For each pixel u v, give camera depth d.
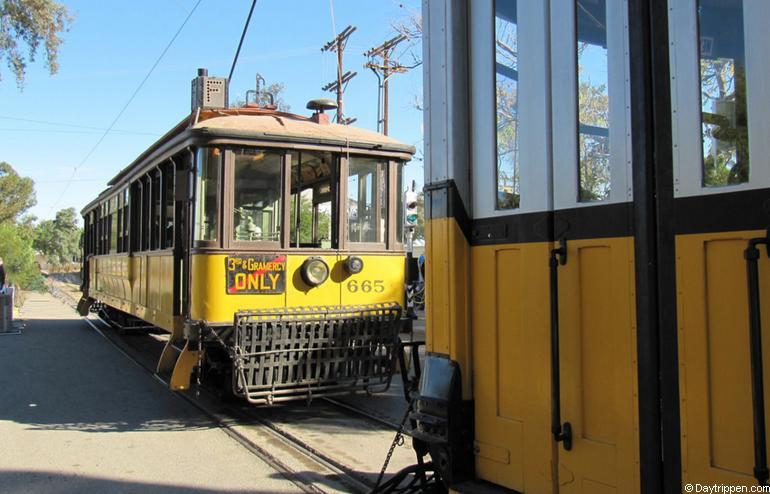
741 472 1.94
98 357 11.34
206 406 7.44
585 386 2.42
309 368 6.46
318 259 6.90
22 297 25.31
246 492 4.61
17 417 6.93
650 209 2.21
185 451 5.66
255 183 6.81
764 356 1.86
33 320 18.84
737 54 2.03
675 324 2.11
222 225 6.57
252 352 6.20
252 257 6.65
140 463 5.30
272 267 6.74
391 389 8.43
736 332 1.96
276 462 5.28
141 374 9.64
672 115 2.16
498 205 2.92
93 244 16.28
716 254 2.02
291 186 6.98
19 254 38.28
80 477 4.95
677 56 2.16
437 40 3.17
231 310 6.54
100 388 8.55
